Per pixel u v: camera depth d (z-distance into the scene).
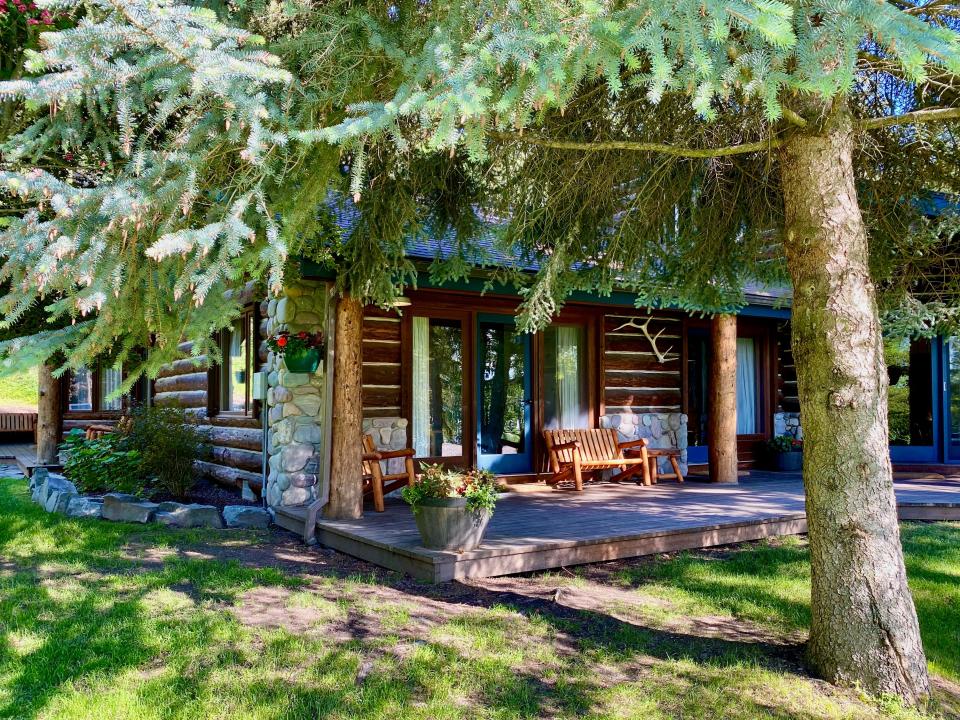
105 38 2.30
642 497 7.61
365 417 7.61
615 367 9.39
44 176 2.48
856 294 3.14
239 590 4.48
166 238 2.31
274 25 3.34
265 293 6.63
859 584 3.10
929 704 2.98
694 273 5.38
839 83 2.22
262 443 7.30
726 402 8.89
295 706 2.91
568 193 4.59
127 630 3.72
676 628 3.95
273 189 3.07
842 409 3.13
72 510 6.97
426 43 2.79
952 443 10.82
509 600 4.39
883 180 4.55
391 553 5.09
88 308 2.46
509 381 8.74
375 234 4.78
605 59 2.36
